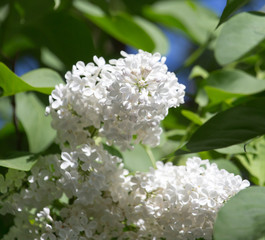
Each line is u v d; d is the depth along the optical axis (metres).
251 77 0.72
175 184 0.57
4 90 0.61
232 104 0.72
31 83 0.60
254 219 0.49
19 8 0.72
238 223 0.48
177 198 0.56
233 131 0.56
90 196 0.55
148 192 0.57
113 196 0.57
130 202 0.58
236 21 0.56
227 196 0.55
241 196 0.51
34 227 0.57
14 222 0.60
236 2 0.53
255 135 0.56
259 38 0.55
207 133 0.56
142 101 0.53
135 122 0.54
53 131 0.67
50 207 0.58
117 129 0.55
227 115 0.57
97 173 0.56
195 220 0.55
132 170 0.62
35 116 0.68
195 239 0.57
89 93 0.54
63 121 0.56
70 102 0.56
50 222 0.57
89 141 0.57
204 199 0.55
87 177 0.56
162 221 0.56
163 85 0.53
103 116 0.55
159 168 0.58
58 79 0.61
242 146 0.60
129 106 0.53
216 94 0.72
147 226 0.57
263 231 0.48
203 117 0.72
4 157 0.59
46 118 0.68
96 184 0.55
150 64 0.54
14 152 0.60
